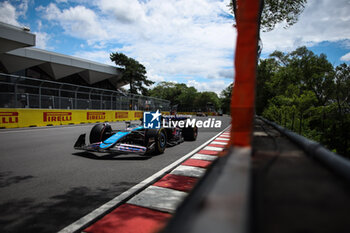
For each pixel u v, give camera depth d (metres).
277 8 5.82
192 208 0.53
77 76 36.34
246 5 0.85
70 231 2.05
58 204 2.64
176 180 3.60
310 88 10.45
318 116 3.91
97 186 3.27
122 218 2.30
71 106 16.50
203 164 4.70
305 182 0.63
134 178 3.66
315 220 0.40
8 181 3.47
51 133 9.86
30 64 26.80
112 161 4.89
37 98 13.86
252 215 0.44
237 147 0.89
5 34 16.80
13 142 7.29
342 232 0.35
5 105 12.13
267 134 1.83
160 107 32.34
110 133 6.10
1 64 25.36
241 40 0.85
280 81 12.47
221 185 0.60
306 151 1.07
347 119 2.46
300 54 12.19
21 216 2.35
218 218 0.44
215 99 91.88
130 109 24.86
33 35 18.61
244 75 0.85
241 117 0.87
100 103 19.94
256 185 0.61
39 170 4.09
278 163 0.85
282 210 0.45
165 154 5.80
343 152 2.39
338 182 0.63
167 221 0.54
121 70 39.47
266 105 12.91
